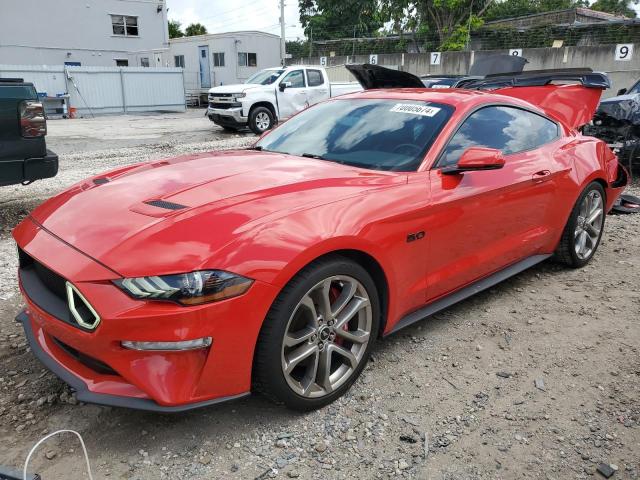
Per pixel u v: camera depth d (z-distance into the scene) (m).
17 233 2.82
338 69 22.94
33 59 28.56
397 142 3.37
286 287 2.40
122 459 2.33
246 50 30.73
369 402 2.77
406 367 3.10
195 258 2.20
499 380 3.00
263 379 2.44
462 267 3.41
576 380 3.02
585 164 4.41
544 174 3.93
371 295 2.79
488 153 3.03
